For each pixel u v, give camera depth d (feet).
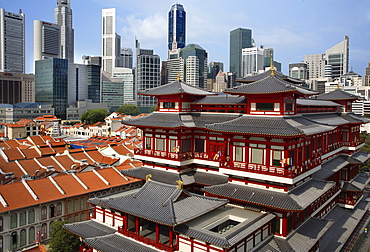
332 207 220.02
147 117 189.57
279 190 140.05
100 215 167.84
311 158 163.63
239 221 140.05
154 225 159.63
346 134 235.20
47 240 215.92
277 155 140.36
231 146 155.33
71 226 165.37
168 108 185.78
